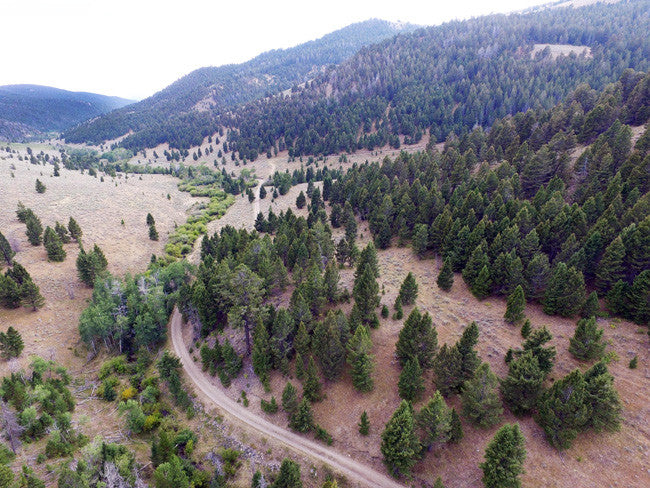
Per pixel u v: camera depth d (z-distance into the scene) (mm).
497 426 44062
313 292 62625
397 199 99500
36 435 50406
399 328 60875
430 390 49688
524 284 59938
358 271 71500
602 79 197625
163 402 61188
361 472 44906
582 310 55062
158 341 76062
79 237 107500
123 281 91312
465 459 42281
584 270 58625
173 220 150875
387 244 91000
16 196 128000
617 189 66438
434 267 78438
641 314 50375
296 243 83250
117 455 43312
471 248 70562
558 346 51031
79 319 76312
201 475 46281
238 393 59281
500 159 108375
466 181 97438
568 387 39406
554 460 39500
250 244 83750
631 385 44156
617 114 97562
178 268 91625
